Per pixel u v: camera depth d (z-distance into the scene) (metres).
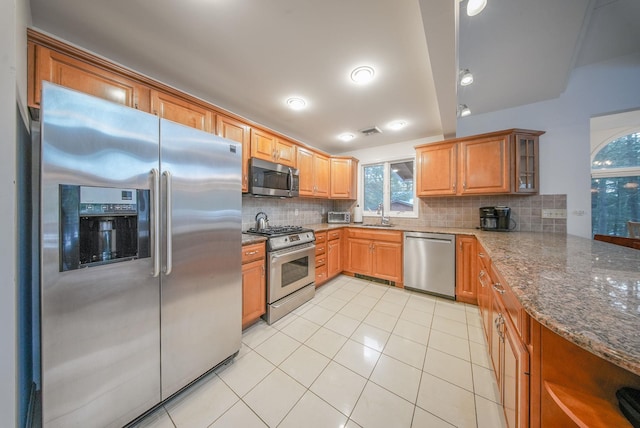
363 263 3.21
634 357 0.42
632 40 1.83
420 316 2.19
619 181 3.77
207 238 1.38
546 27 1.50
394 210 3.66
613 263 1.10
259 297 2.04
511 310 0.94
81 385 0.92
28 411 1.08
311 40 1.42
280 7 1.18
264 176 2.41
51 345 0.85
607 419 0.56
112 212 0.98
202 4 1.16
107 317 0.98
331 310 2.33
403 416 1.16
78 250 0.90
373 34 1.38
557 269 1.00
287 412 1.18
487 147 2.54
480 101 2.48
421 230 2.74
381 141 3.53
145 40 1.42
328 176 3.57
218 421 1.13
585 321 0.55
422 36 1.39
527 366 0.73
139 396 1.08
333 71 1.74
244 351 1.68
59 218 0.85
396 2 1.16
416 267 2.76
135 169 1.05
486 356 1.60
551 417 0.68
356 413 1.17
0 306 0.70
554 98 2.41
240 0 1.14
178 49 1.50
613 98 2.16
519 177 2.42
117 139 1.00
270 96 2.12
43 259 0.83
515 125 2.59
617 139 3.74
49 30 1.32
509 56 1.78
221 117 2.02
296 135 3.24
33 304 1.16
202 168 1.35
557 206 2.39
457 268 2.51
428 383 1.37
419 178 2.99
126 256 1.04
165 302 1.18
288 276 2.30
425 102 2.23
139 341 1.08
